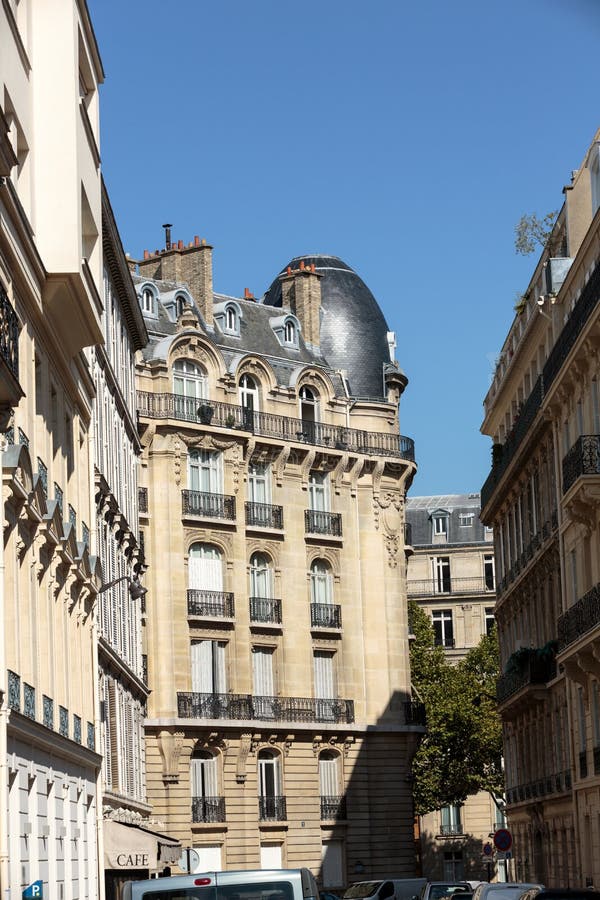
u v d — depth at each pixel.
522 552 70.38
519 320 72.25
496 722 102.88
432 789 103.00
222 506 79.62
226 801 77.38
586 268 55.47
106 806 50.81
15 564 33.00
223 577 79.44
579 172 62.03
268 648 81.12
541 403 60.81
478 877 119.50
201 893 21.97
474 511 132.88
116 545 59.84
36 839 34.56
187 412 78.81
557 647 62.00
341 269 92.62
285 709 80.75
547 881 65.25
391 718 85.12
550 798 63.16
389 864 83.62
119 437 62.88
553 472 62.38
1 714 30.55
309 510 83.88
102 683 51.78
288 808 80.00
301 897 22.02
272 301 93.19
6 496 31.67
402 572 87.69
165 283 82.50
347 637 84.50
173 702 75.81
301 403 85.75
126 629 62.84
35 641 35.62
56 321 39.03
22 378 35.25
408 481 89.81
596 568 52.28
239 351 83.31
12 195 31.66
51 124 37.59
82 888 42.25
